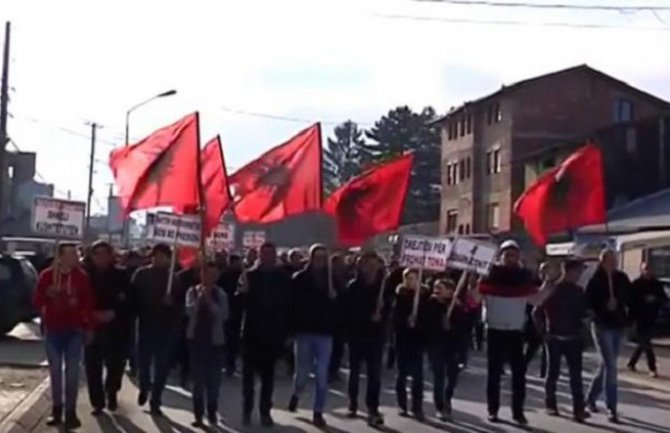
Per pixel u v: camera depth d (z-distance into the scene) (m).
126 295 15.37
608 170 62.03
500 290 15.37
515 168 66.81
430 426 15.03
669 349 31.02
